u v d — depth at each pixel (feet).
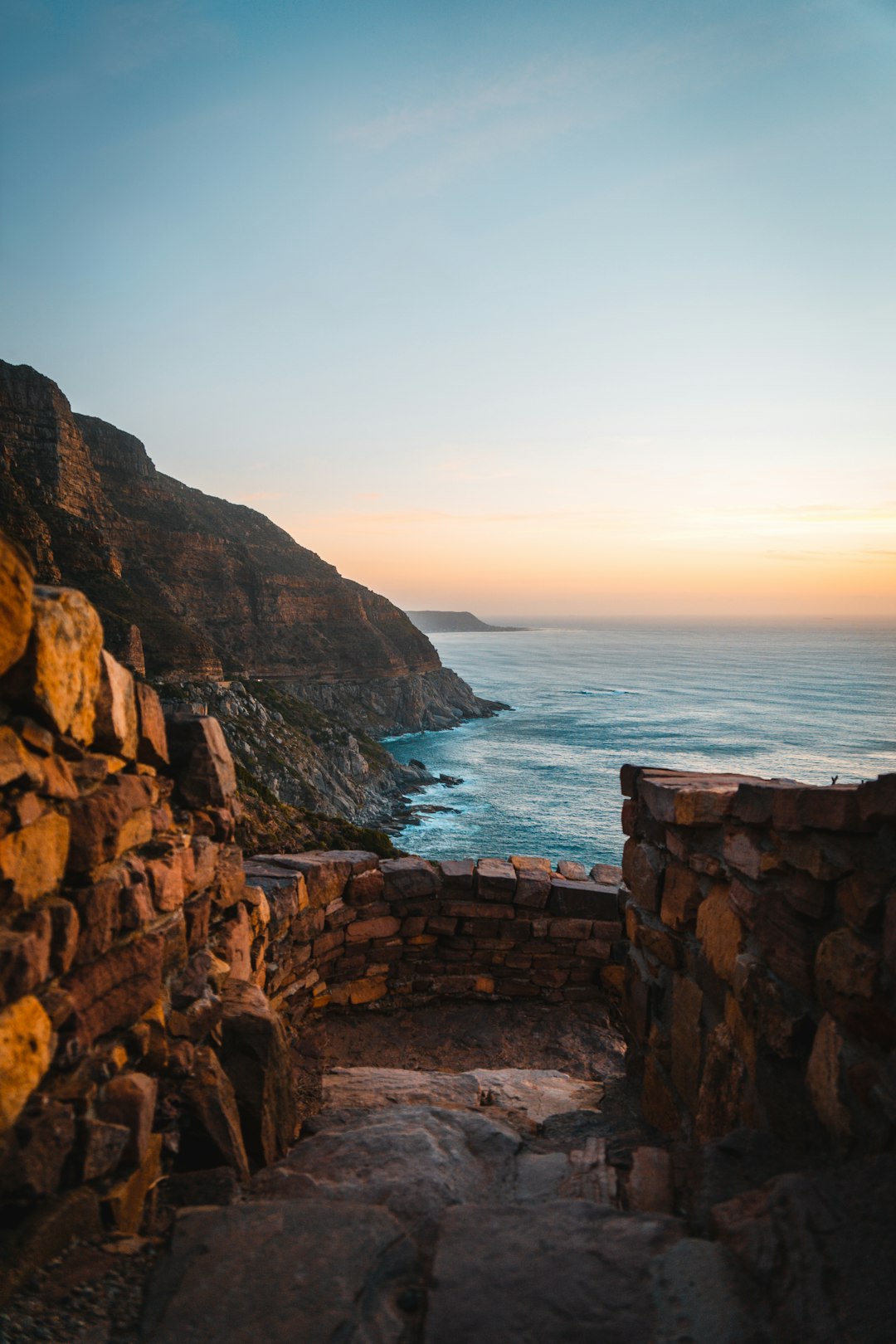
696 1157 11.10
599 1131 16.08
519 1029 24.85
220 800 14.94
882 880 10.23
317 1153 12.32
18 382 290.76
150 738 12.82
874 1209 8.07
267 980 21.71
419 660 479.41
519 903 26.40
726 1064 14.12
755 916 13.50
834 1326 6.74
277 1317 7.34
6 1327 7.08
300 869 24.16
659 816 17.85
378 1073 19.27
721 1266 7.70
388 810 242.37
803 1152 11.08
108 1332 7.18
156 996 11.58
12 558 8.59
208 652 246.88
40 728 9.34
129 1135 9.35
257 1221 8.79
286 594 408.05
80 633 10.29
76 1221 8.54
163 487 479.41
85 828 10.04
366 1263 8.13
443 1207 9.73
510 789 272.10
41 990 8.91
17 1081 8.02
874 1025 9.95
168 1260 8.15
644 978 19.07
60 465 298.35
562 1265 7.89
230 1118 11.80
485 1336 6.93
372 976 25.77
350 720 379.76
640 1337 6.89
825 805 11.17
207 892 14.69
